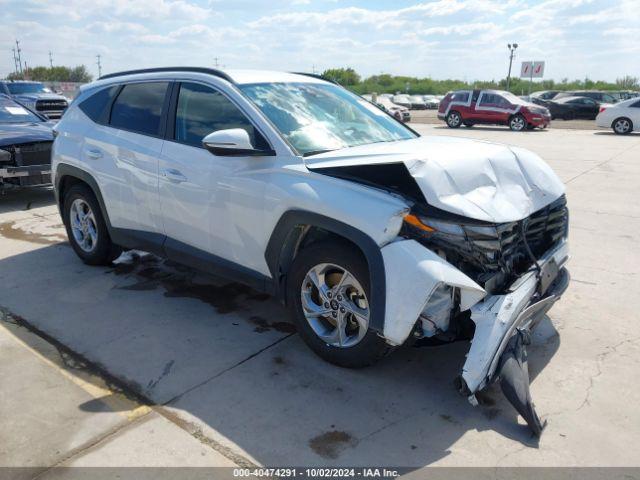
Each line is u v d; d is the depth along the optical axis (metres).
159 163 4.12
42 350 3.61
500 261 2.98
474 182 3.12
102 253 5.00
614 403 3.04
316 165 3.31
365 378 3.29
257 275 3.69
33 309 4.23
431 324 2.92
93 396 3.10
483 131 21.39
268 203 3.43
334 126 3.90
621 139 17.27
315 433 2.80
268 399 3.08
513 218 3.04
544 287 3.29
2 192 8.47
